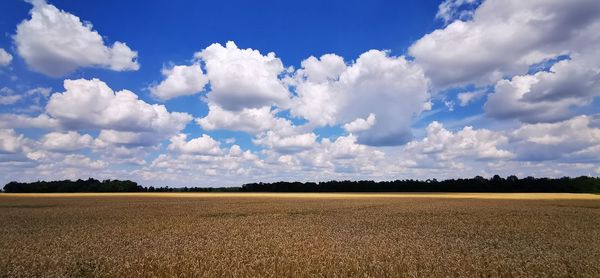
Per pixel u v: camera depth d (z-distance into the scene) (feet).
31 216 123.54
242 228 90.74
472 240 71.31
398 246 62.18
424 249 59.47
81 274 43.57
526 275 42.70
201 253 54.08
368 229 89.45
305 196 296.71
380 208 160.15
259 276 41.55
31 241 68.54
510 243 68.69
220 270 43.68
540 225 98.17
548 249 61.62
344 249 58.75
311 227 92.79
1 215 127.24
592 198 249.14
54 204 188.75
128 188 476.54
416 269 44.86
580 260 50.47
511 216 122.83
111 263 48.19
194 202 208.54
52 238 72.95
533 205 177.99
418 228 91.81
